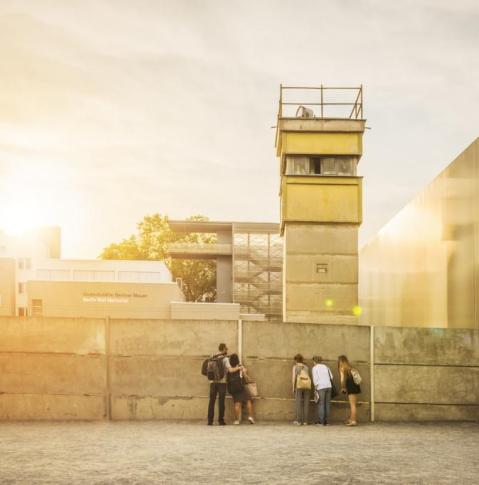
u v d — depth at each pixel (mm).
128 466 8719
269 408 16469
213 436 12922
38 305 39625
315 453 10156
